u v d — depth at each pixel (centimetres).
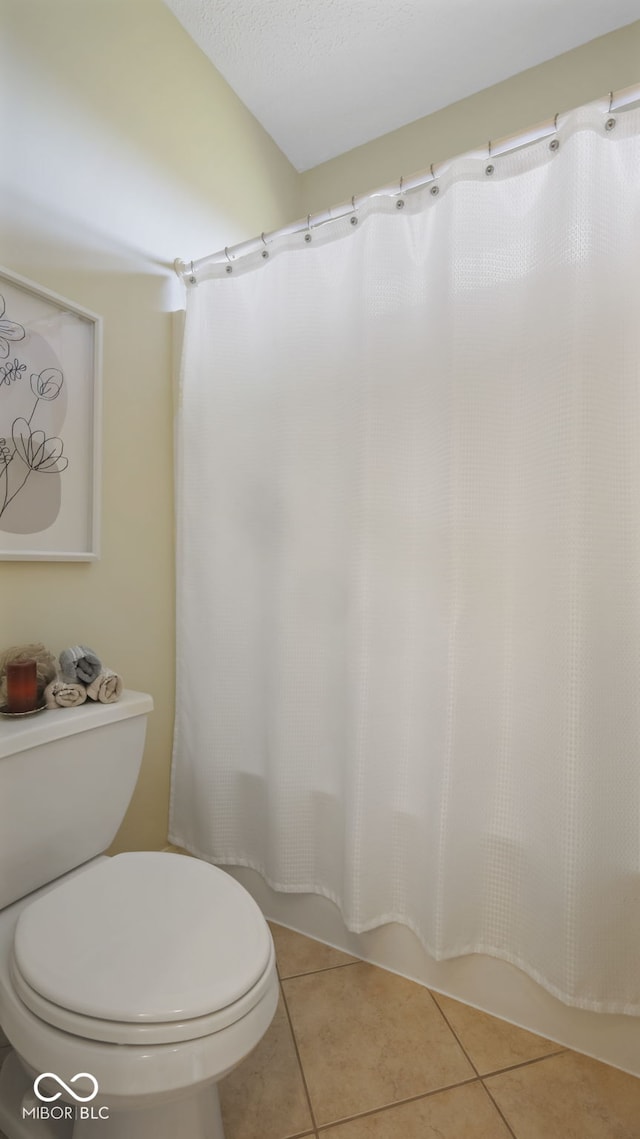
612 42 162
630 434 98
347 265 127
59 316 118
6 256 108
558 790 100
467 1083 99
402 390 119
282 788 133
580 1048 105
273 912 143
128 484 139
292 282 131
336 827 131
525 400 107
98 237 129
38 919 80
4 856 88
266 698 138
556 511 101
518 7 153
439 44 164
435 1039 108
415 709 121
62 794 97
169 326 152
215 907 85
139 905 85
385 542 120
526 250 107
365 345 119
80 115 124
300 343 131
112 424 134
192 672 149
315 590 131
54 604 119
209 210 167
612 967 100
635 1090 98
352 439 123
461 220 108
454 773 110
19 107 110
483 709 111
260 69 172
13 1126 86
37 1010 68
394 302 118
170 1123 77
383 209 119
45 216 116
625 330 98
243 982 72
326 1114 94
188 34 159
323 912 135
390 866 125
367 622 119
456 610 109
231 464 143
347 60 169
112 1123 76
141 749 113
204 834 146
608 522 98
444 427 111
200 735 146
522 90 175
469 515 109
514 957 111
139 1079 64
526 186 107
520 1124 92
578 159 97
